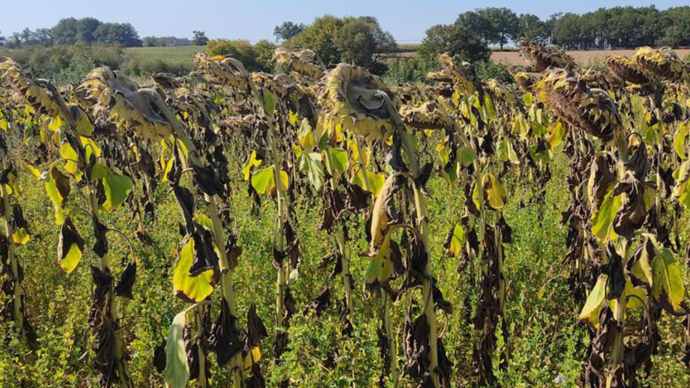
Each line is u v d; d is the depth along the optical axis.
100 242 3.07
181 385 2.45
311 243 5.61
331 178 3.89
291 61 4.18
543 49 4.47
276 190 4.50
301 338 3.76
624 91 7.12
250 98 5.25
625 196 2.52
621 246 2.66
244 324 4.57
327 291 4.30
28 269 5.63
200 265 2.39
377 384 3.65
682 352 4.05
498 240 4.19
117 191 3.04
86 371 4.12
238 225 6.34
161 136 2.19
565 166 10.01
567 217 4.80
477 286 4.46
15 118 11.27
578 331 4.18
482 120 4.47
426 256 2.44
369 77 2.25
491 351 4.14
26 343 4.41
